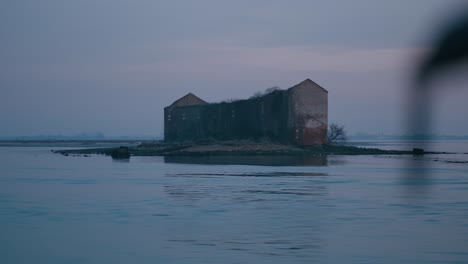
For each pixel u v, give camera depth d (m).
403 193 46.06
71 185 54.62
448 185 52.97
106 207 38.62
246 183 55.06
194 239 27.64
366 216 34.19
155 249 25.66
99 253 25.12
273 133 134.25
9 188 52.06
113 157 115.94
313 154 120.75
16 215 35.53
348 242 26.80
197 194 45.81
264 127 136.12
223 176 64.00
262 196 44.22
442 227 30.50
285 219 33.19
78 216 34.94
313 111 129.12
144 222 32.50
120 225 31.64
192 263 23.16
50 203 41.00
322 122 130.00
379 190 48.47
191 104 176.38
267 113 135.62
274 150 121.81
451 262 23.28
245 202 40.69
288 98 128.50
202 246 26.14
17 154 142.75
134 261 23.69
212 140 145.25
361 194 45.44
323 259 23.67
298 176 63.69
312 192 46.94
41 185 54.94
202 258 23.94
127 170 76.38
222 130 151.38
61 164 94.38
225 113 150.38
